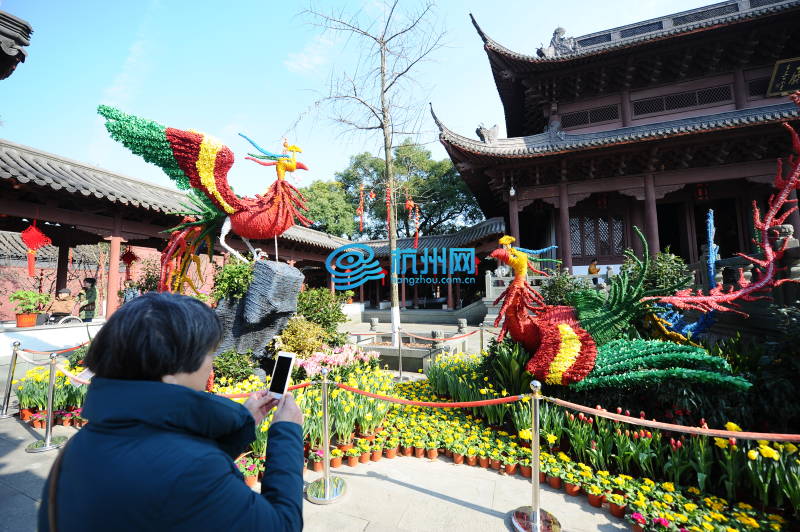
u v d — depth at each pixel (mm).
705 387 3645
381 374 5820
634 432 3457
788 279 4539
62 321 9180
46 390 5082
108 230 9031
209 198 5531
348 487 3398
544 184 14562
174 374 1009
